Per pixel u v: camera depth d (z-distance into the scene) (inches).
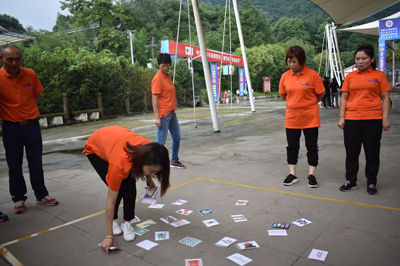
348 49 3235.7
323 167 182.5
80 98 550.9
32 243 101.8
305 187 148.8
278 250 92.0
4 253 80.9
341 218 112.4
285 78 154.2
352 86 136.6
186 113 655.8
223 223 112.5
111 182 89.6
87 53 582.2
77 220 119.6
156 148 80.9
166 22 2091.5
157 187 97.9
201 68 1732.3
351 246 92.7
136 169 81.9
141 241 101.3
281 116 513.3
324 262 84.7
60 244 100.7
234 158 217.3
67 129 459.8
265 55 1955.0
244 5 2691.9
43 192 137.5
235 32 2331.4
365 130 134.8
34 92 138.6
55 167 216.7
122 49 1466.5
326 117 450.6
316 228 105.4
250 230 106.1
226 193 144.9
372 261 84.4
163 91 183.3
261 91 2026.3
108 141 95.0
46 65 513.0
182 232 106.4
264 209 124.1
